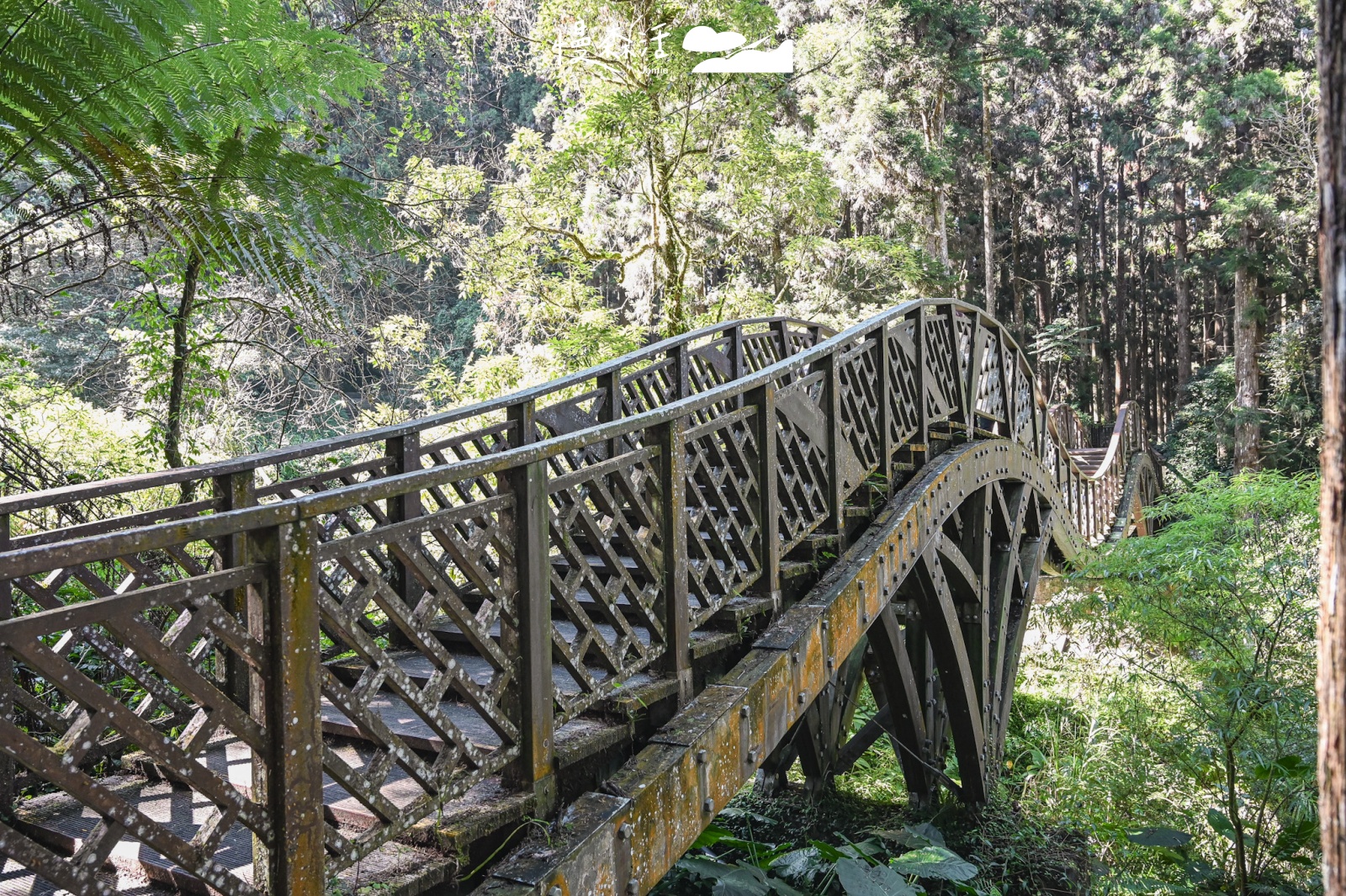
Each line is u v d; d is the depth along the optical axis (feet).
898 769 27.76
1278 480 24.25
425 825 8.34
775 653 12.77
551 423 16.26
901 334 19.65
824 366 15.80
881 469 17.98
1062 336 91.04
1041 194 99.60
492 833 8.87
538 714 9.14
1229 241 77.46
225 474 11.16
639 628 12.89
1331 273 4.06
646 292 47.78
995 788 24.26
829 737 24.11
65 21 6.57
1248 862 21.62
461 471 8.21
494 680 8.81
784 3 66.59
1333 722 4.09
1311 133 66.18
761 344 23.97
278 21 7.29
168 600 6.06
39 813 9.49
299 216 7.71
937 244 69.05
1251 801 22.72
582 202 42.80
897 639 21.22
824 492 15.75
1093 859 21.72
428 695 8.00
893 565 17.01
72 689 5.64
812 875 16.33
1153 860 22.21
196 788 6.23
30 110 6.70
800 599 14.75
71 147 7.04
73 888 5.70
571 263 43.96
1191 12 72.69
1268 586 22.30
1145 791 24.23
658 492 11.42
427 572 8.06
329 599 7.11
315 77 7.86
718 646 12.32
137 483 10.30
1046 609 28.96
